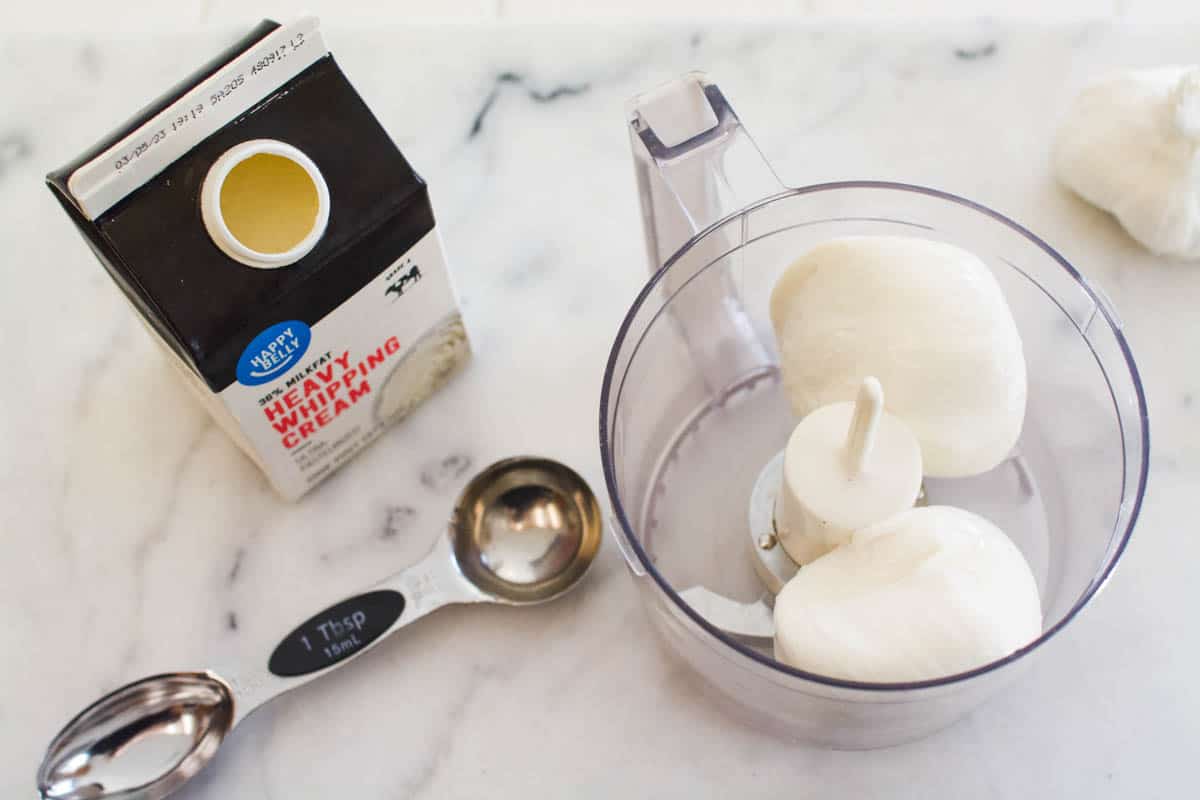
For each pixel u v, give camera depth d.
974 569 0.40
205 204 0.40
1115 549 0.41
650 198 0.46
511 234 0.52
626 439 0.46
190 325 0.41
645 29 0.54
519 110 0.53
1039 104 0.52
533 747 0.45
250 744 0.45
